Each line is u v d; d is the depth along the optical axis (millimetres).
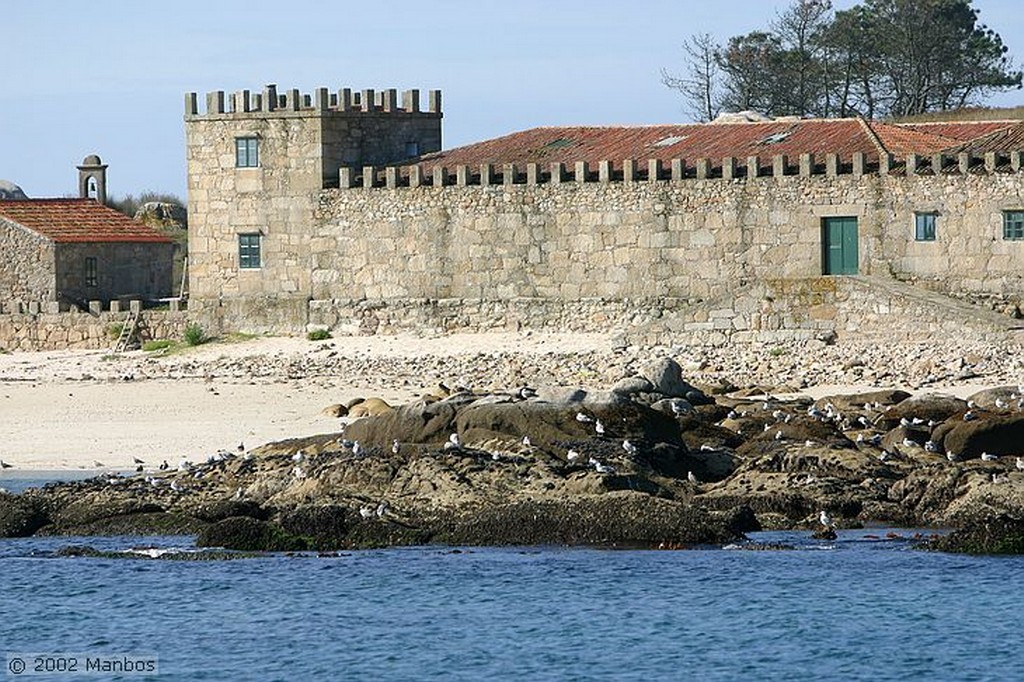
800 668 133500
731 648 137000
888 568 152375
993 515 158250
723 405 198875
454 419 178500
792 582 149625
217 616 144750
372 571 153750
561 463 168875
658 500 161000
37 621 144375
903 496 167000
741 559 154875
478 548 159250
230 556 158375
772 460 173875
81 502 170375
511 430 176750
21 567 156375
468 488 164500
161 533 166000
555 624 142000
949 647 136500
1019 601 144875
